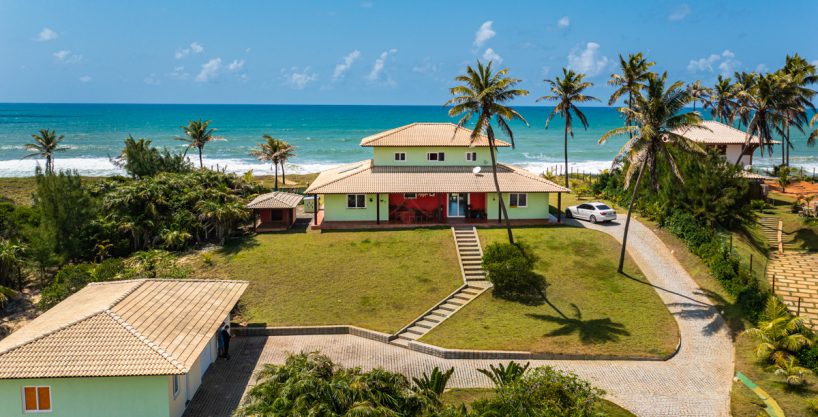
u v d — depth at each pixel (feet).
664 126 116.26
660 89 114.93
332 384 58.70
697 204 144.66
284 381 61.36
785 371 85.25
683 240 139.33
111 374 70.64
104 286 97.96
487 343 99.14
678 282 121.60
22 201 225.76
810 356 87.40
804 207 161.27
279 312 112.88
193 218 149.18
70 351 73.51
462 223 156.35
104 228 144.15
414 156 168.76
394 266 130.62
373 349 99.71
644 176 167.22
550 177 231.50
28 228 142.92
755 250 136.36
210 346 93.25
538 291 118.52
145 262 126.11
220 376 89.61
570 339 100.07
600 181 203.82
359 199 158.61
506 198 160.15
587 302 113.80
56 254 135.54
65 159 372.17
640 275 124.77
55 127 632.38
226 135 547.49
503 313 110.63
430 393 65.26
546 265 129.08
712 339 100.12
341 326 107.04
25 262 131.75
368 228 152.56
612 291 117.91
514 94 126.82
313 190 152.56
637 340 99.60
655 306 111.75
